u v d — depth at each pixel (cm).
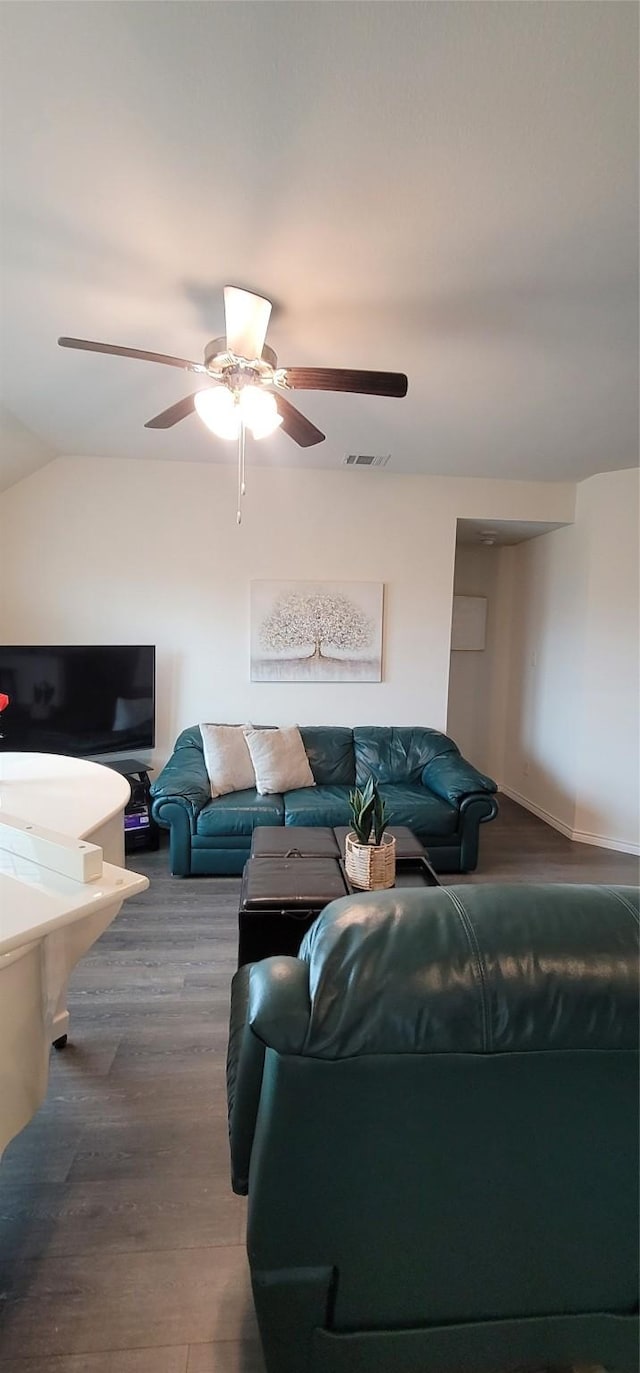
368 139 130
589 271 178
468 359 238
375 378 191
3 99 123
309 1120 83
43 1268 131
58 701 367
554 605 470
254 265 178
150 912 304
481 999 80
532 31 106
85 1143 164
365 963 82
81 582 407
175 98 122
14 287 191
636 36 106
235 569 421
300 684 436
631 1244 94
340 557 430
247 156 136
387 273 181
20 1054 111
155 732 408
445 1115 85
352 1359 98
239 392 206
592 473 415
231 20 106
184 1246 137
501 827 464
